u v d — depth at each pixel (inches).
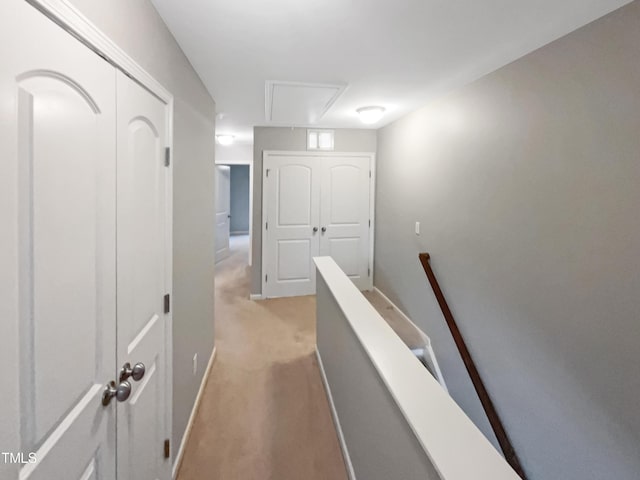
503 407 86.0
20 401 27.3
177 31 64.7
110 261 41.1
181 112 72.0
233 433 80.7
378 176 177.6
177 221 68.9
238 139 208.8
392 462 44.3
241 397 94.5
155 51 56.3
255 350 122.2
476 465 29.9
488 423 93.7
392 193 158.2
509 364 83.5
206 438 79.0
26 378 28.0
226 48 72.7
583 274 63.4
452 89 104.0
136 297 48.9
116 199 42.4
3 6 24.5
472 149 96.5
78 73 33.8
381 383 48.1
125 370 44.7
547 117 70.8
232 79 92.0
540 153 72.6
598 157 60.1
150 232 53.9
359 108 129.3
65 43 31.8
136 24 48.3
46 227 30.0
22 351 27.5
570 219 65.9
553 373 70.6
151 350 55.2
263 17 60.5
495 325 88.4
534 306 75.2
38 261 29.0
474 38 68.9
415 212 134.0
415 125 132.4
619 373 57.4
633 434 55.5
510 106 81.3
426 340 126.7
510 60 79.8
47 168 29.9
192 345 83.1
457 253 105.4
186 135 76.0
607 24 58.1
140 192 49.9
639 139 53.6
